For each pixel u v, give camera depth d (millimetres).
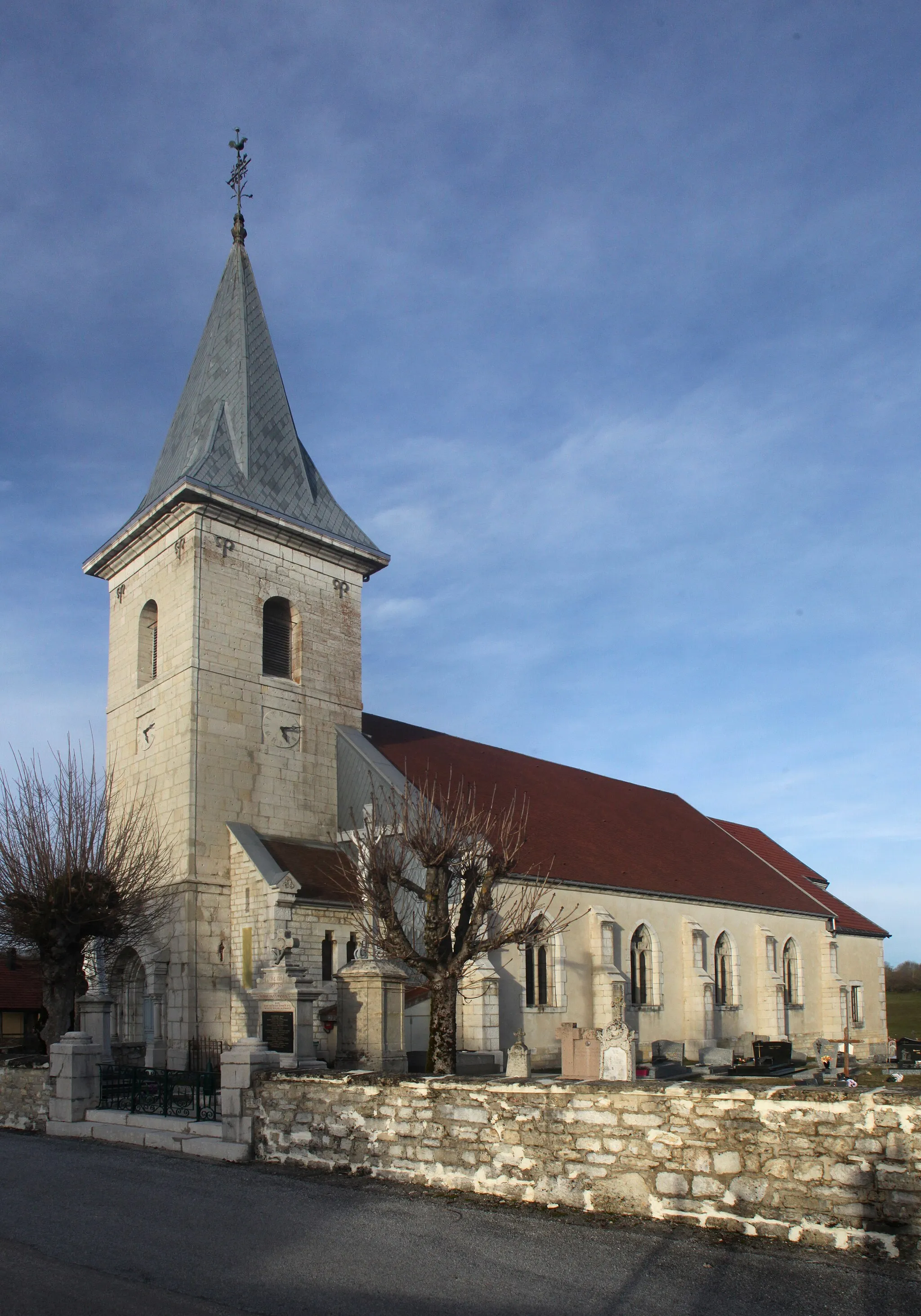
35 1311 10797
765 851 63781
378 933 27516
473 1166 15734
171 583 38344
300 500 41469
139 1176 18078
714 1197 13242
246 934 34406
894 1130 12062
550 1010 37656
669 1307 10695
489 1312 10688
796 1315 10414
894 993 103062
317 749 39875
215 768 36219
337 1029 30125
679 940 45906
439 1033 25734
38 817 33281
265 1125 19109
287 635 40562
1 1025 45438
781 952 53562
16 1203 16094
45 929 30844
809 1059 48531
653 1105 13961
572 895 40094
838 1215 12312
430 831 28125
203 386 42688
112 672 41344
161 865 35375
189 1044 33125
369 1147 17266
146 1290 11547
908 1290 10953
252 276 44344
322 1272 12086
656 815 55406
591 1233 13281
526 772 48906
